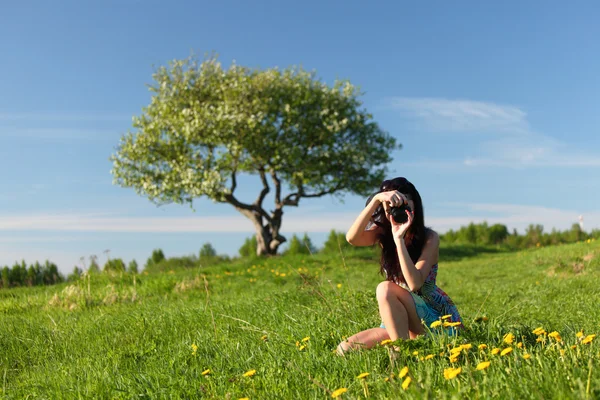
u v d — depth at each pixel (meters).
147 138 21.41
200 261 27.84
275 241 23.42
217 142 20.47
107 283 11.84
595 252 13.59
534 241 29.58
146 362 4.29
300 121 21.84
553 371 2.50
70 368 4.30
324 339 3.98
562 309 6.40
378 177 23.41
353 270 15.30
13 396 3.81
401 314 3.43
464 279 12.50
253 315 6.03
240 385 3.12
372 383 2.74
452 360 2.72
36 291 12.27
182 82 21.91
